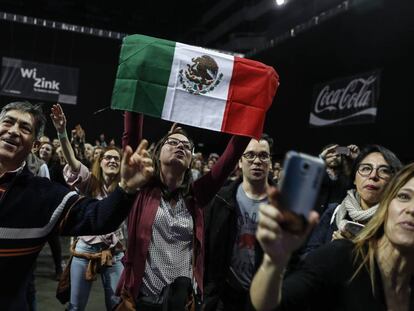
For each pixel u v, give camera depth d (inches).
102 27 634.2
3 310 63.1
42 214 66.8
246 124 94.2
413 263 51.7
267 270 42.3
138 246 87.8
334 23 378.0
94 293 197.8
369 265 51.4
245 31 617.9
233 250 98.6
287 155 39.2
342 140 358.3
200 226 92.6
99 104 549.0
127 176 60.4
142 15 653.9
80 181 127.7
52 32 530.0
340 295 50.9
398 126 296.8
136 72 90.3
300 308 49.0
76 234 67.2
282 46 463.5
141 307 85.9
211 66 94.0
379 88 318.0
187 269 89.4
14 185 66.6
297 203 38.6
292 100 438.0
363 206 92.1
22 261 65.8
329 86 382.3
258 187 101.0
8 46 515.5
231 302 97.1
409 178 51.6
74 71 535.2
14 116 68.4
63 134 120.8
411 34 288.7
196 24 686.5
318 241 93.7
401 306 52.0
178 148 91.9
